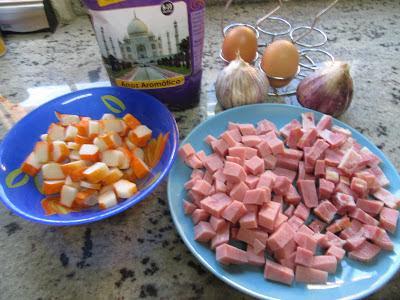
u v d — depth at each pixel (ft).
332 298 0.69
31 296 0.74
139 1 0.84
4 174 0.83
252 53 1.17
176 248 0.82
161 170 0.84
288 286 0.71
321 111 1.07
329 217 0.83
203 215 0.80
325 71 1.04
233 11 1.62
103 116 0.98
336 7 1.64
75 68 1.32
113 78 1.01
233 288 0.74
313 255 0.74
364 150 0.94
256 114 1.07
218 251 0.74
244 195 0.80
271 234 0.77
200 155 0.94
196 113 1.14
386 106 1.17
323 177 0.90
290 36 1.37
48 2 1.45
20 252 0.81
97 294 0.74
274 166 0.94
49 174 0.84
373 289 0.70
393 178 0.90
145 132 0.94
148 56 0.95
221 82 1.06
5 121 1.12
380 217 0.81
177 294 0.74
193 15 0.89
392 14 1.60
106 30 0.89
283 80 1.11
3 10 1.38
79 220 0.72
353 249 0.77
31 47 1.42
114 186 0.83
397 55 1.38
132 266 0.78
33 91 1.23
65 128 0.95
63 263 0.79
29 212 0.76
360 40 1.45
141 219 0.87
